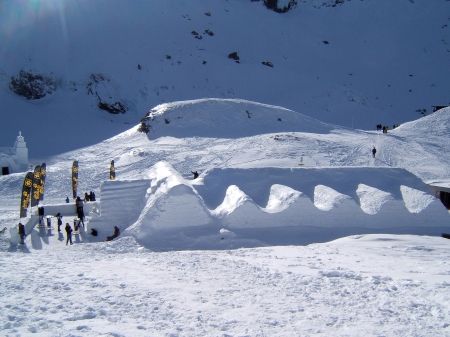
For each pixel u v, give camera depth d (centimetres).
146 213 1620
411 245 1409
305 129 5153
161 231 1589
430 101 9169
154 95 8600
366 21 12344
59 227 1991
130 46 9662
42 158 5062
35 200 2409
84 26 9956
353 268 1056
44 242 1775
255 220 1652
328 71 10162
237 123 5222
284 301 788
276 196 1788
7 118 7481
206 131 5034
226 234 1580
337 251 1298
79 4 10488
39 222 2028
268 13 12475
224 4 12112
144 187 1897
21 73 8569
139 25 10369
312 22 12356
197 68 9400
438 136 4722
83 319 663
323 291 854
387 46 11231
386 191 1877
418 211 1752
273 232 1631
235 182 1900
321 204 1762
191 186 1766
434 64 10538
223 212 1677
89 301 750
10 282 852
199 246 1528
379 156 3731
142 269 1019
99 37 9744
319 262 1126
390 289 873
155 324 653
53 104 8244
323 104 8612
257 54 10369
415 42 11388
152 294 806
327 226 1691
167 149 4328
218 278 938
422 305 780
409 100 9231
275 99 8775
